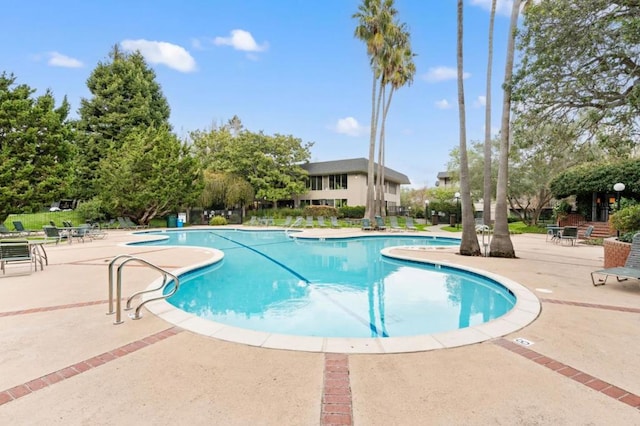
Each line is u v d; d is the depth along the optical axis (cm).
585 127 843
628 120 737
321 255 1230
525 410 238
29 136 1590
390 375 291
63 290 591
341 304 636
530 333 388
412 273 908
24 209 1628
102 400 250
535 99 812
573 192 1992
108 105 2714
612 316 450
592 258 1007
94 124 2678
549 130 889
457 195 2512
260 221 2767
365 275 890
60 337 373
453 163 3019
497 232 1041
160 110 3097
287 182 3209
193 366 306
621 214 1110
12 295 557
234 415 233
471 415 232
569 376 288
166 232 2195
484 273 769
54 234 1341
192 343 359
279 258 1162
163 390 265
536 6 751
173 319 433
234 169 3114
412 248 1252
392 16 2083
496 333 388
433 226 2644
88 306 493
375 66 2097
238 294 709
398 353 336
